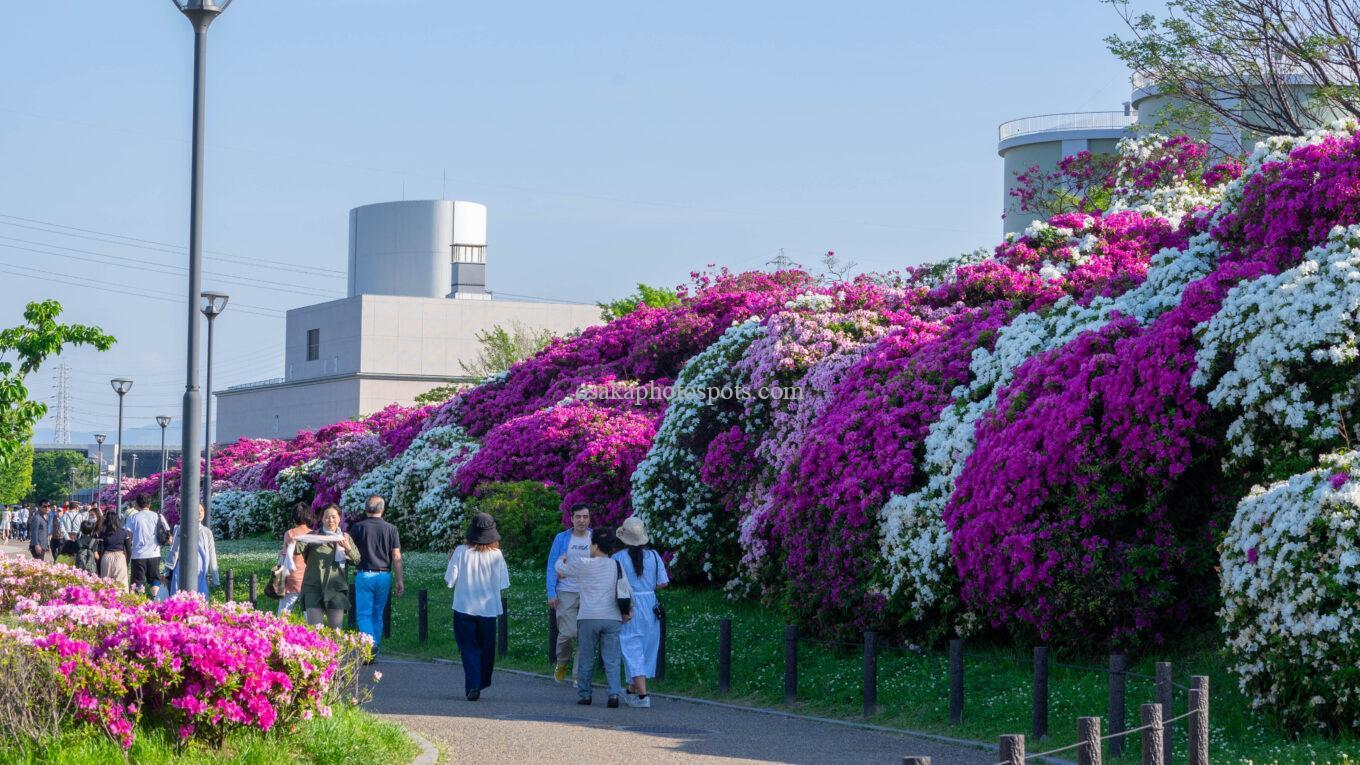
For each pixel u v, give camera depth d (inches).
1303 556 409.7
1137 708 469.4
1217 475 536.1
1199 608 533.3
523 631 769.6
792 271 1461.6
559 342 1523.1
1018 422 563.5
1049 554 528.7
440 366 3034.0
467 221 3464.6
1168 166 1066.1
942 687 539.8
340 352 3065.9
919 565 597.0
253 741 360.5
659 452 899.4
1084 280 763.4
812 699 558.9
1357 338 482.3
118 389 1763.0
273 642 381.7
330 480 1766.7
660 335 1250.0
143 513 843.4
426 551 1370.6
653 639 560.1
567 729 471.8
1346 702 392.8
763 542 751.7
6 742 332.5
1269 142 660.7
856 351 776.9
